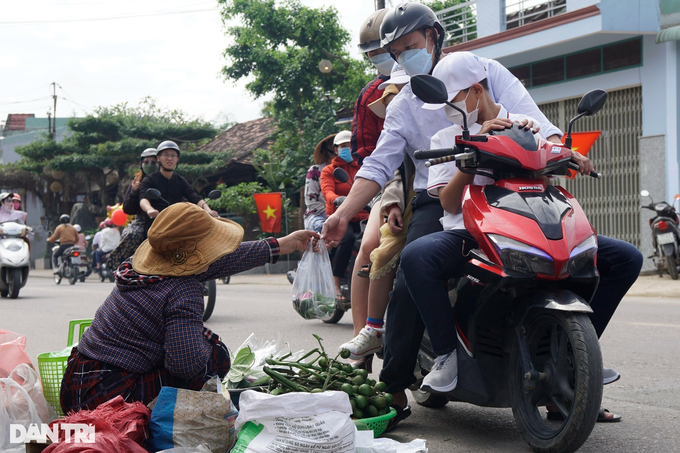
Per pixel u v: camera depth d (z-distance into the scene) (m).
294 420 2.30
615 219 12.22
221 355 2.73
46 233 33.25
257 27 19.88
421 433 3.16
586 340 2.49
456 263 2.91
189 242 2.67
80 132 28.67
